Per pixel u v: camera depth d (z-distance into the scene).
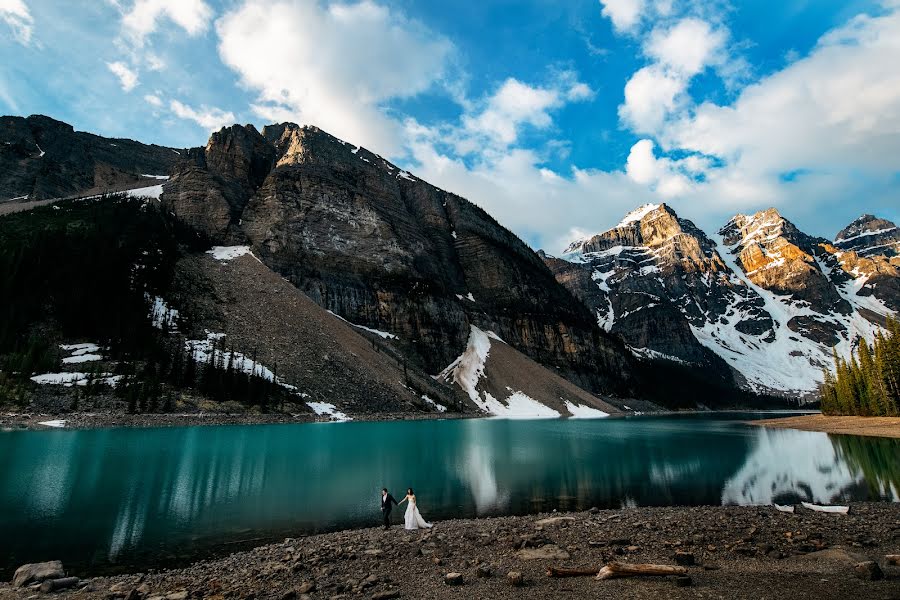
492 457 50.34
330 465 42.47
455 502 30.86
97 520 24.25
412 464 44.69
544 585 13.66
